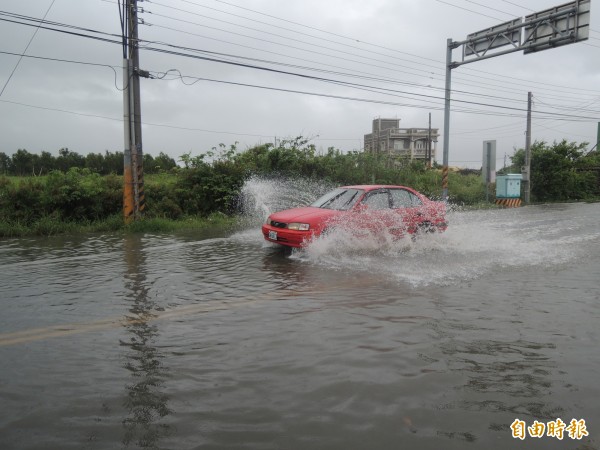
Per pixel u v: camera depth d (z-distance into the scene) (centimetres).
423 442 224
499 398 270
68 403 264
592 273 630
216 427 237
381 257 748
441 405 261
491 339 369
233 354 338
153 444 222
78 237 1066
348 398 268
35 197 1222
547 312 445
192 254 805
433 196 2256
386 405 260
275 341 364
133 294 523
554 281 580
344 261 717
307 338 371
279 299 496
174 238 1038
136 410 255
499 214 1727
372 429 235
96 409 257
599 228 1186
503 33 1762
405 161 2367
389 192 884
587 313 443
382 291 528
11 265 708
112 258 769
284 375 300
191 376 300
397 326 401
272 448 219
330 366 314
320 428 236
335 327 399
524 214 1719
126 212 1228
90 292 533
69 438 227
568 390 280
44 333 388
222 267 682
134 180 1236
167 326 405
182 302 486
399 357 330
